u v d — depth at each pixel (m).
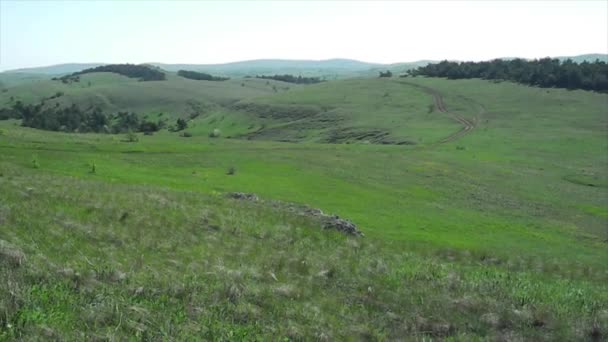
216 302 14.28
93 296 13.05
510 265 27.34
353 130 149.12
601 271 29.55
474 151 101.94
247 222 26.36
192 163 64.69
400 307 16.47
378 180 66.12
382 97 194.25
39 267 14.12
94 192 27.91
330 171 68.62
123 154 64.62
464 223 46.28
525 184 73.56
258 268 18.52
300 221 28.97
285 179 59.66
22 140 63.56
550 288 21.06
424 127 139.88
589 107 154.25
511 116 149.00
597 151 106.94
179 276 15.98
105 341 10.97
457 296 18.20
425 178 70.81
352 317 15.12
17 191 24.00
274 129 171.88
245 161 70.56
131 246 18.77
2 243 14.63
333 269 19.77
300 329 13.53
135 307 12.70
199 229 23.42
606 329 15.98
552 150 106.56
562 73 179.62
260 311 14.27
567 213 57.81
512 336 14.96
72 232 18.89
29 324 10.84
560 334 15.45
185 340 11.75
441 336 14.70
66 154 57.44
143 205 26.02
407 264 22.88
